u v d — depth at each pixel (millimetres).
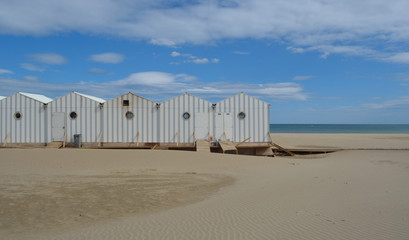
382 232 6957
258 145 31797
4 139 31203
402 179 14344
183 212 10000
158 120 31469
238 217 8945
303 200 10648
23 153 24141
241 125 31906
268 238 7008
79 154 24094
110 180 16453
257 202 10758
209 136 31547
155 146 30594
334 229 7344
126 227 8531
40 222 9484
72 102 31203
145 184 15523
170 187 14836
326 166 20875
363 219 7977
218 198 12156
